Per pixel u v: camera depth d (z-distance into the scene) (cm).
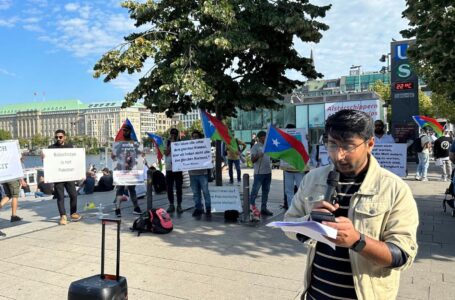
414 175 1585
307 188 222
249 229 762
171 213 932
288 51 908
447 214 867
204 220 850
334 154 194
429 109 4244
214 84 852
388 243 183
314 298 210
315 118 2683
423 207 945
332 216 177
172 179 946
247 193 818
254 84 862
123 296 310
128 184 891
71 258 599
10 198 882
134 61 800
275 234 721
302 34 856
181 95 836
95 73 812
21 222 870
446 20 717
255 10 836
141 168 898
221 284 485
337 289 199
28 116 15550
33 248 656
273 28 845
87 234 744
